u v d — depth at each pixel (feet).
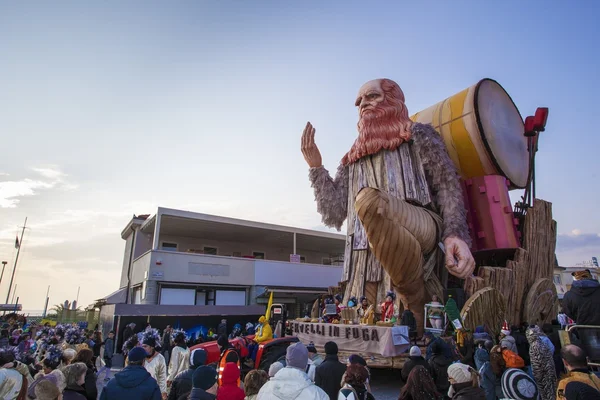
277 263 85.40
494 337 36.22
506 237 47.11
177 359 21.74
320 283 90.38
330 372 16.03
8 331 40.60
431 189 45.34
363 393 12.85
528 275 46.68
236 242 97.71
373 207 35.32
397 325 33.81
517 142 55.67
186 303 73.46
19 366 15.62
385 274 43.75
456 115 51.88
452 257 39.11
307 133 56.75
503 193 48.78
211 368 13.32
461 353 28.94
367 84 49.80
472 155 50.65
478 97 51.26
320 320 40.34
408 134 45.70
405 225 37.35
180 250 90.07
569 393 10.26
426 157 44.42
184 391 14.98
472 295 37.04
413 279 37.78
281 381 10.79
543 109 50.55
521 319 43.50
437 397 13.39
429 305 34.45
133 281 82.02
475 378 12.92
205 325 65.10
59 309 88.84
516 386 15.47
